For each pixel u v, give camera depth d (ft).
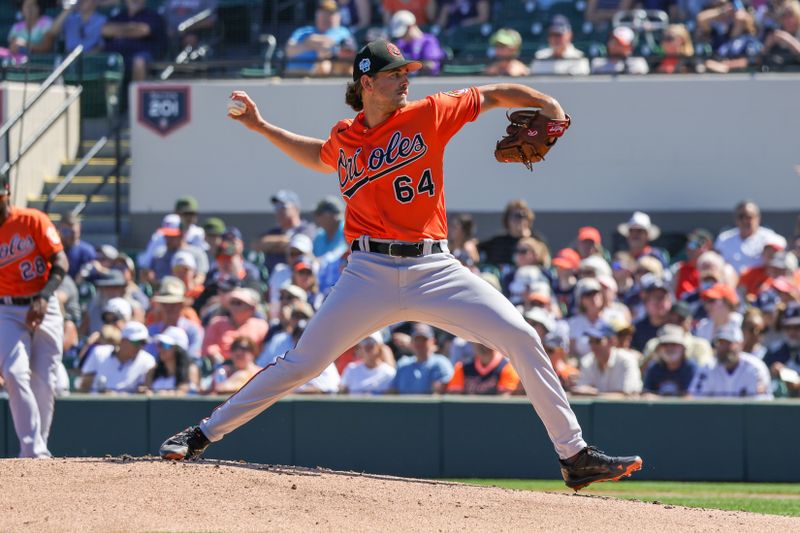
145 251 149.18
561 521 56.85
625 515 58.80
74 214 143.95
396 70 56.29
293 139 62.08
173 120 156.76
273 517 54.80
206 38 175.83
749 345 112.78
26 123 162.09
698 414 107.55
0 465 62.75
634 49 156.25
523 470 109.19
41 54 173.58
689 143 147.54
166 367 115.14
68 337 123.44
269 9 172.96
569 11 168.76
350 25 176.24
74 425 113.80
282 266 129.49
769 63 148.66
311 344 58.90
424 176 56.90
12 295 84.12
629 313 118.42
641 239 130.41
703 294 115.65
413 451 110.73
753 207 131.64
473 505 58.75
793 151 145.89
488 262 131.23
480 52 164.45
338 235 132.26
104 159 165.27
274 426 112.27
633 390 109.29
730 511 62.64
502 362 112.16
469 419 110.01
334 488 59.62
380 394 112.47
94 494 57.57
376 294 57.67
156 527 52.85
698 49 153.38
